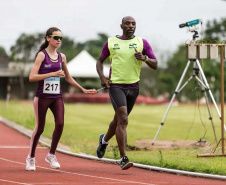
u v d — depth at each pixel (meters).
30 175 9.48
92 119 29.73
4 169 10.40
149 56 10.31
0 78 76.00
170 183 8.71
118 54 10.20
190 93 62.06
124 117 9.96
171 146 14.51
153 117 31.91
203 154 12.27
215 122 27.03
